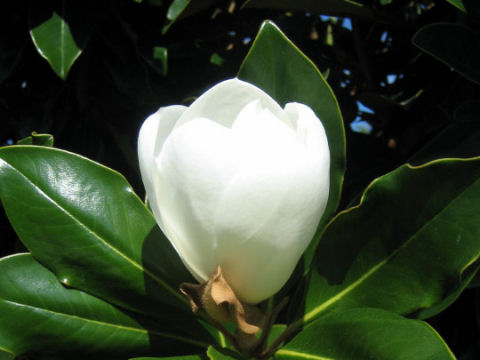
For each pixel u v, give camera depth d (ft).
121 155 2.50
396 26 2.18
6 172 1.29
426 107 2.06
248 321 1.11
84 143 2.49
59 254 1.29
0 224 2.29
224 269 1.07
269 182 1.00
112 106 2.47
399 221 1.18
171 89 2.41
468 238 1.13
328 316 1.17
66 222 1.31
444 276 1.15
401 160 2.12
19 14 2.32
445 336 2.03
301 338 1.18
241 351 1.21
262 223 1.02
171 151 1.02
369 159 2.11
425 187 1.15
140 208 1.37
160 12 2.41
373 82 2.28
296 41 2.35
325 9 2.00
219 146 1.00
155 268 1.35
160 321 1.35
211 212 1.02
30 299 1.28
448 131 1.69
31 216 1.29
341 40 2.45
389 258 1.20
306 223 1.06
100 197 1.35
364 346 1.07
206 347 1.34
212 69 2.44
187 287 1.04
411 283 1.18
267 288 1.10
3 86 2.41
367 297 1.23
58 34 2.07
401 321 1.06
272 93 1.41
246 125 1.01
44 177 1.32
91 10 2.14
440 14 2.19
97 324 1.30
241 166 1.00
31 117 2.36
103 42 2.35
